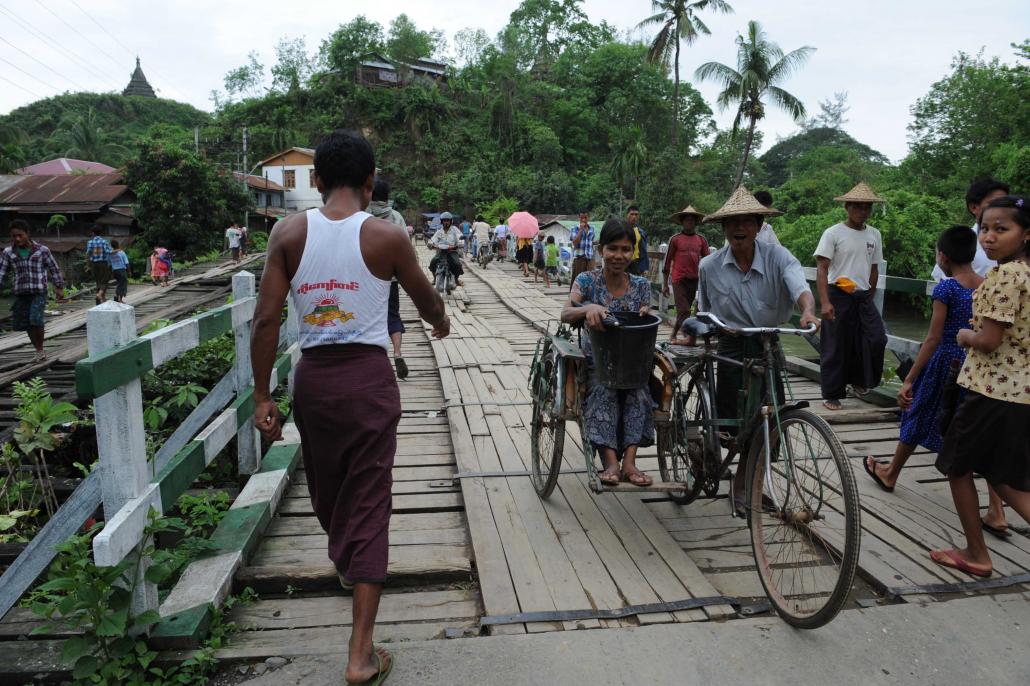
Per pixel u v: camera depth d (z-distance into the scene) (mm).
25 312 9352
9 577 2607
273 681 2424
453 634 2748
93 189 33812
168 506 2787
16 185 35031
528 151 62594
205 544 3193
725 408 3615
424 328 9984
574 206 54250
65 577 2389
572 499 4020
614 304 3705
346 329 2408
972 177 29547
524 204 54438
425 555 3391
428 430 5414
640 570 3172
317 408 2416
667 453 3965
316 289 2404
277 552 3406
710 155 57312
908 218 20781
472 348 8359
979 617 2793
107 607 2436
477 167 59562
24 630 2709
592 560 3273
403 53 77125
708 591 2982
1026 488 3014
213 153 51281
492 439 5020
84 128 62406
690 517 3836
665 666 2479
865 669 2465
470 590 3139
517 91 68000
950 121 31344
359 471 2426
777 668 2471
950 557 3207
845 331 5582
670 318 10367
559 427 3689
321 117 66375
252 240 36469
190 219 32312
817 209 37375
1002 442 2990
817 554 3232
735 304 3527
